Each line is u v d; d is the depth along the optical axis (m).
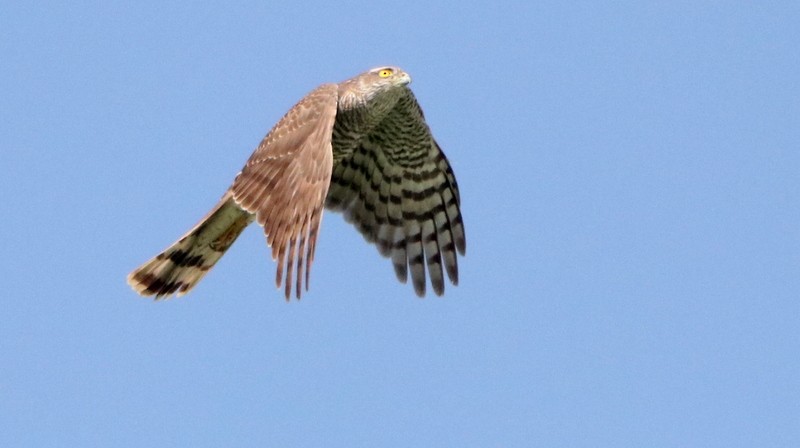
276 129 14.21
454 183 16.38
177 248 15.12
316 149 13.86
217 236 15.05
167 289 15.35
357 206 16.34
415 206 16.42
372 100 15.38
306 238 13.48
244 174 14.17
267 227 13.77
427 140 16.06
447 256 16.52
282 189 13.87
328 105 14.10
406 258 16.47
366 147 16.11
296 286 13.37
